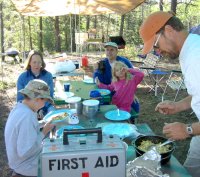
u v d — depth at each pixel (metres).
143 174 1.42
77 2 5.11
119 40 5.28
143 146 1.72
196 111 1.64
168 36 1.61
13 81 8.18
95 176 1.20
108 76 4.12
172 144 1.72
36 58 3.64
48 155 1.16
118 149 1.20
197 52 1.54
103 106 2.91
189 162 2.26
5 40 18.39
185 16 18.25
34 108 2.16
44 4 4.96
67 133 1.22
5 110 5.74
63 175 1.18
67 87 3.63
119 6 4.91
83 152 1.18
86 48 15.09
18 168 2.11
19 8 5.05
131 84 3.51
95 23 24.20
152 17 1.66
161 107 2.08
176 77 8.31
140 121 5.11
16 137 2.05
